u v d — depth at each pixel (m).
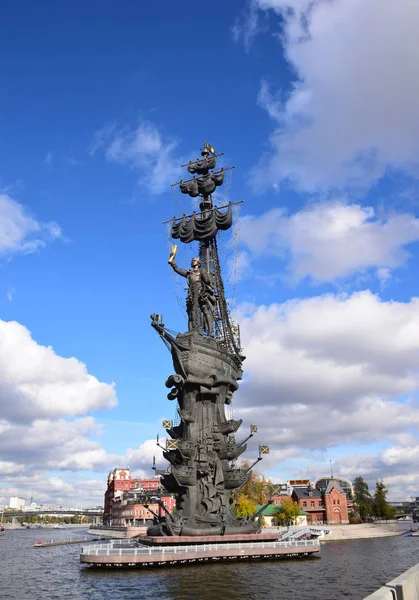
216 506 75.38
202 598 43.34
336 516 170.38
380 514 179.50
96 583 52.50
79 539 167.00
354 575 57.44
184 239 100.31
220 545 66.81
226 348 89.44
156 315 78.00
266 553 68.75
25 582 59.00
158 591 46.91
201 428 80.00
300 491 183.62
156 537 68.56
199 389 80.75
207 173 106.06
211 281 92.88
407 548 102.06
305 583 51.25
